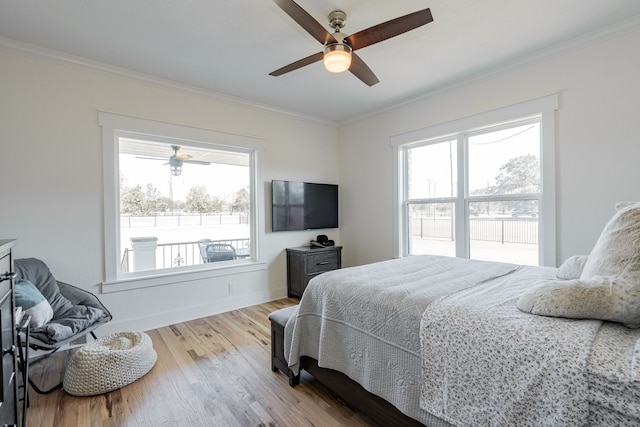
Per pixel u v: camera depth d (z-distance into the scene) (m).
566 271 1.84
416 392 1.37
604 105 2.37
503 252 3.07
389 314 1.51
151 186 3.27
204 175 3.63
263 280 3.94
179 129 3.25
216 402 1.86
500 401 1.06
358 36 1.90
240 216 3.91
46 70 2.56
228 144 3.62
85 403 1.84
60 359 2.42
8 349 1.19
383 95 3.59
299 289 3.97
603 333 1.02
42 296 2.09
